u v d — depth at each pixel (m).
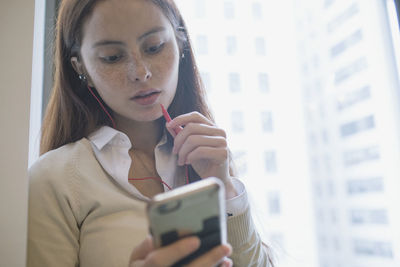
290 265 1.04
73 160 0.74
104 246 0.66
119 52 0.71
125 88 0.72
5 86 0.65
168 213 0.39
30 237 0.66
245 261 0.74
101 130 0.81
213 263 0.43
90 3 0.71
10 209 0.61
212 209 0.41
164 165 0.83
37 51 1.02
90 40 0.71
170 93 0.78
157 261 0.39
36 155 0.93
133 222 0.70
